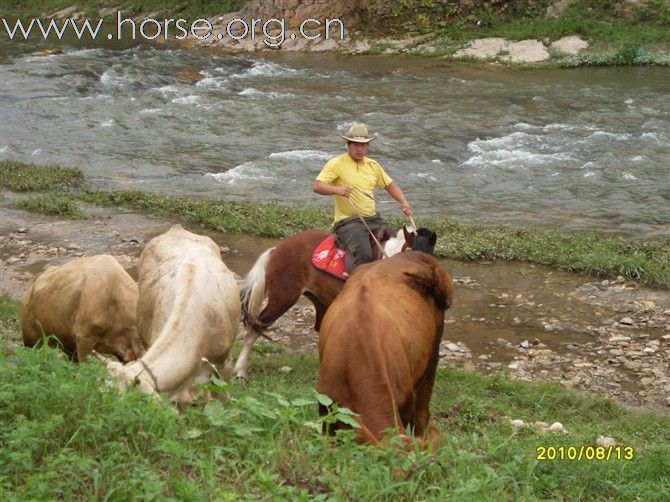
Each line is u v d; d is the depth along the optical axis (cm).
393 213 1709
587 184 1875
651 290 1338
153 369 643
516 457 638
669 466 696
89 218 1658
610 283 1364
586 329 1214
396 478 538
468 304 1295
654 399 1026
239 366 1018
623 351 1144
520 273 1406
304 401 578
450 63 3102
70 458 498
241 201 1786
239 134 2288
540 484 631
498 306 1289
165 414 565
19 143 2225
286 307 1009
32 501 452
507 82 2795
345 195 920
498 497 558
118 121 2417
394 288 677
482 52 3142
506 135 2216
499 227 1592
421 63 3112
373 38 3375
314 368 1048
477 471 586
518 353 1148
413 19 3394
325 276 977
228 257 1478
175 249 774
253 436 561
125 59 3241
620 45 3077
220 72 3041
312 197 1827
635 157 2039
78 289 811
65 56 3275
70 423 550
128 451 525
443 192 1844
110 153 2147
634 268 1376
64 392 564
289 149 2158
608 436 846
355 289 672
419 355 651
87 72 2977
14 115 2473
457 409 894
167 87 2805
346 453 549
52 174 1916
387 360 609
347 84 2823
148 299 746
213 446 547
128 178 1964
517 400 978
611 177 1914
